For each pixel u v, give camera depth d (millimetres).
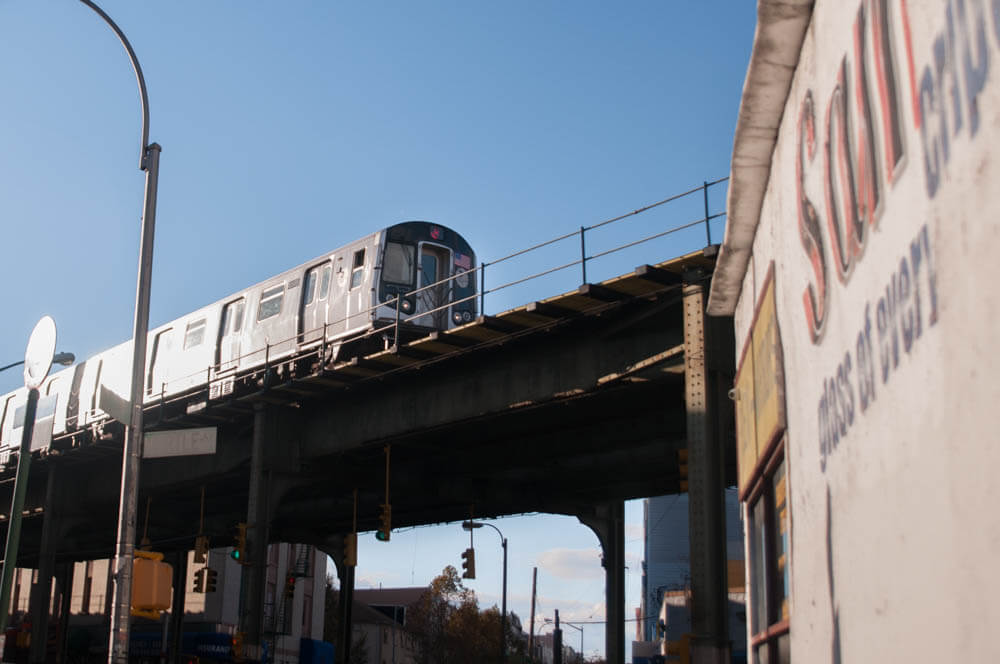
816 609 5723
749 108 6590
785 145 6504
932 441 3543
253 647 28562
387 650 85688
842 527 5023
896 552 4020
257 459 30281
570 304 21672
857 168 4602
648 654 82812
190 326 35719
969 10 3139
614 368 22516
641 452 28422
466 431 28625
